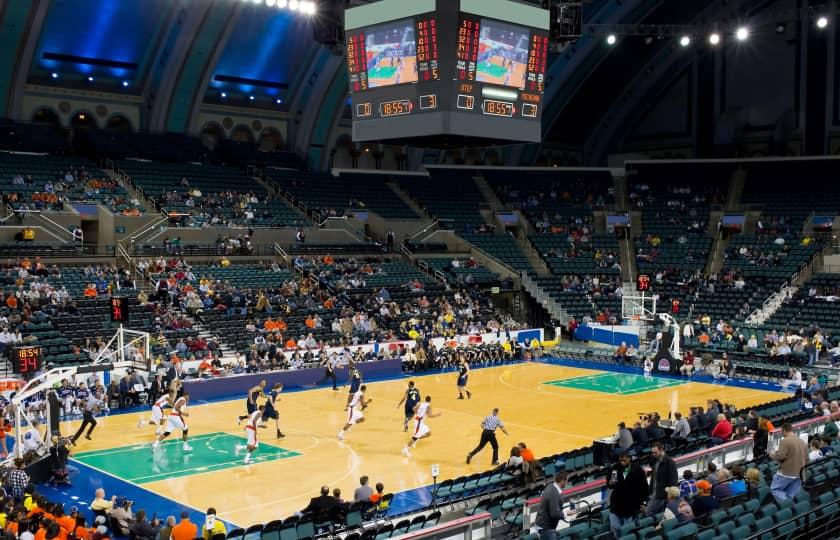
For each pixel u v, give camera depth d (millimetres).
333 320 44188
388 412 31656
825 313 46969
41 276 39406
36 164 48250
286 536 16344
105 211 46281
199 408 32625
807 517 13391
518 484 20438
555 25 30828
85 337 36094
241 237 48938
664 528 13367
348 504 17516
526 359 46656
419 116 27078
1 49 46562
